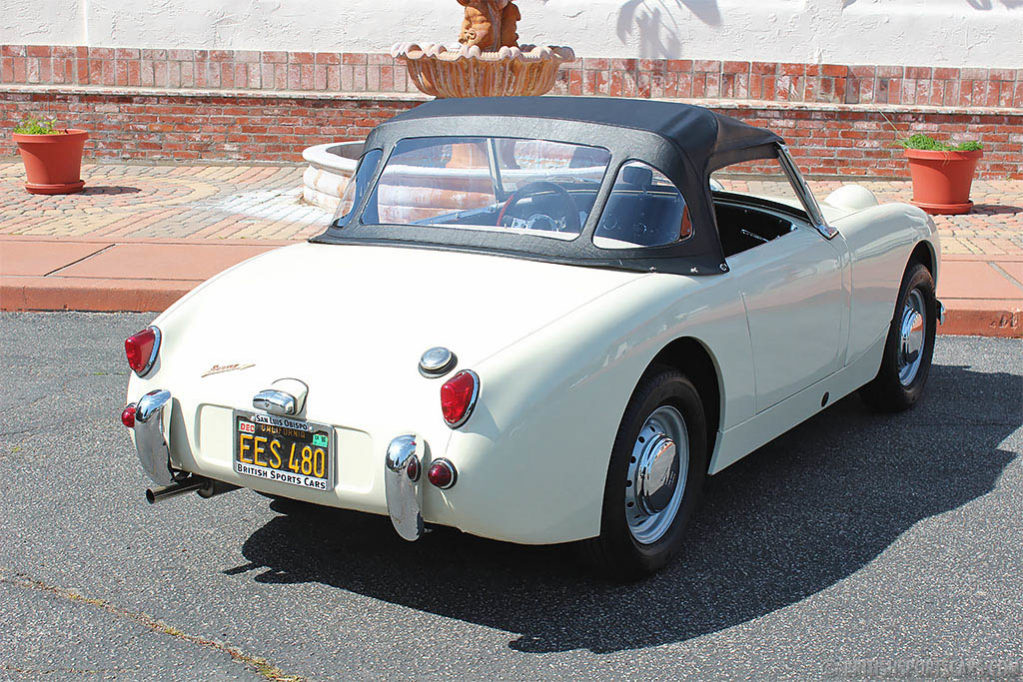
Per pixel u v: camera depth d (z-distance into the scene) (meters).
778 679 3.02
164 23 12.67
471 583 3.58
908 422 5.25
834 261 4.45
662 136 3.81
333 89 12.68
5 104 12.89
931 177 10.16
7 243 8.39
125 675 3.02
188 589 3.54
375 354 3.18
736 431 3.93
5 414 5.21
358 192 4.09
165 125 12.80
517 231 3.73
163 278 7.37
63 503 4.21
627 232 3.64
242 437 3.27
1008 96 12.24
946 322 6.91
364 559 3.76
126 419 3.44
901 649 3.18
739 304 3.78
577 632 3.27
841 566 3.73
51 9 12.77
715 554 3.81
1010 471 4.62
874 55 12.21
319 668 3.07
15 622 3.30
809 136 12.26
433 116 4.10
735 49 12.24
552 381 3.06
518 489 3.04
